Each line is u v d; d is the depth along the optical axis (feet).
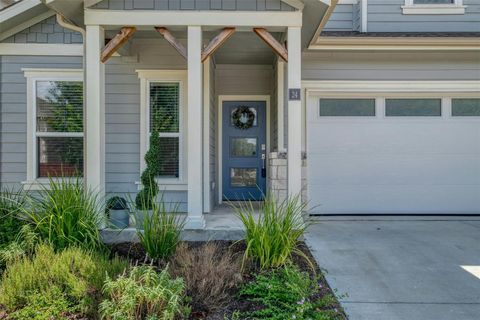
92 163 13.71
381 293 9.78
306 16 14.74
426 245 14.17
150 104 18.44
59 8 13.96
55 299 7.79
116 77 18.26
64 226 11.13
